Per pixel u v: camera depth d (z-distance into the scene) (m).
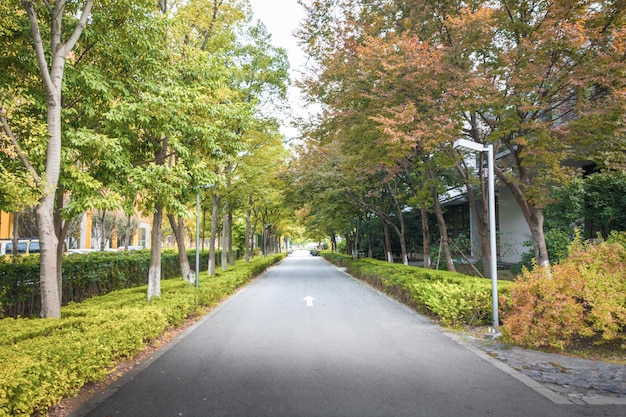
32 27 6.47
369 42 10.79
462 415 4.34
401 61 10.02
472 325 9.04
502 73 9.52
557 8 8.59
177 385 5.34
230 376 5.68
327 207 23.83
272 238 64.31
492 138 10.17
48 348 4.71
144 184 8.01
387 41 10.95
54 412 4.47
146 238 53.72
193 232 35.66
